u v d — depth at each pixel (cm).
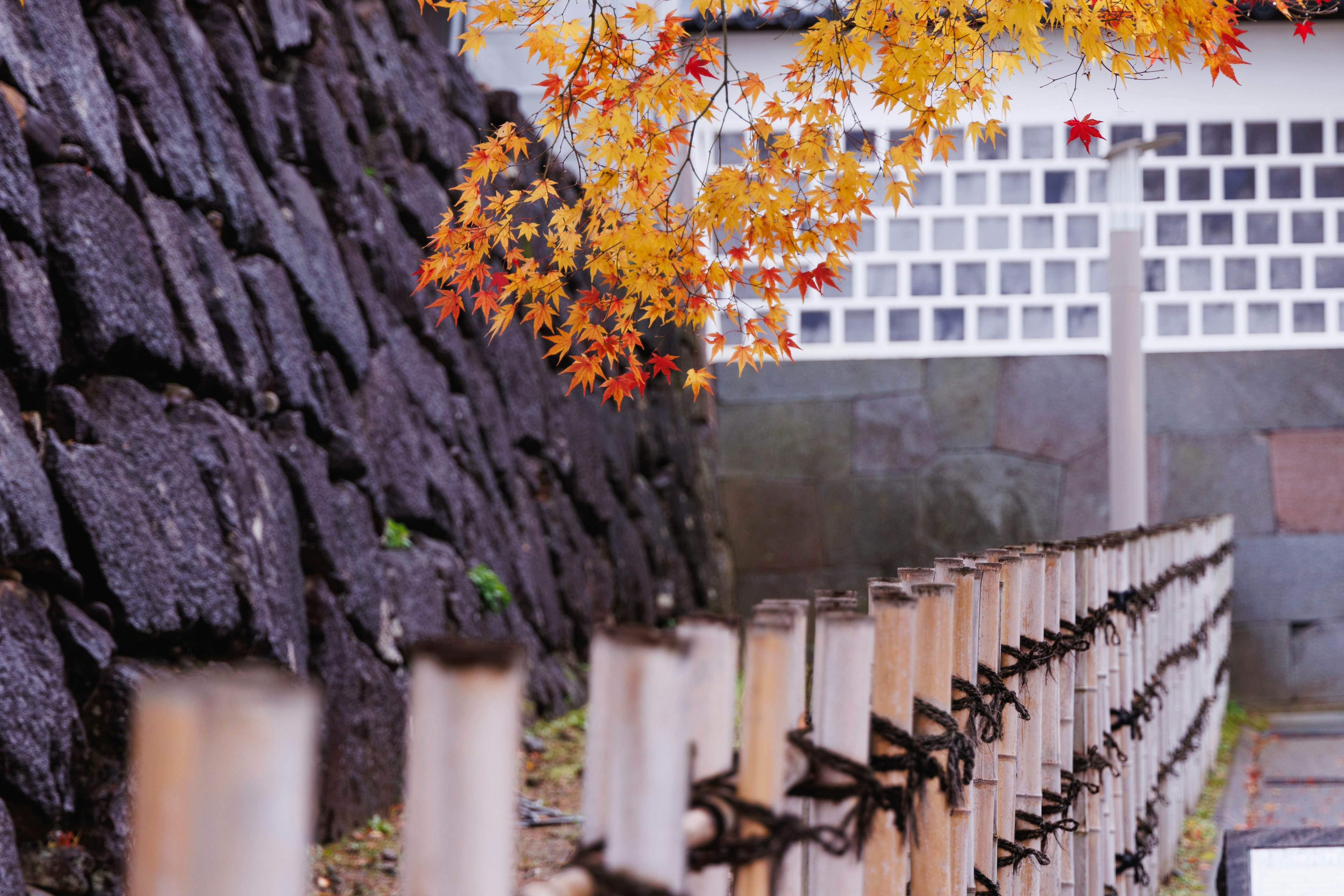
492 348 848
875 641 177
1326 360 1166
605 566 991
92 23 473
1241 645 1155
